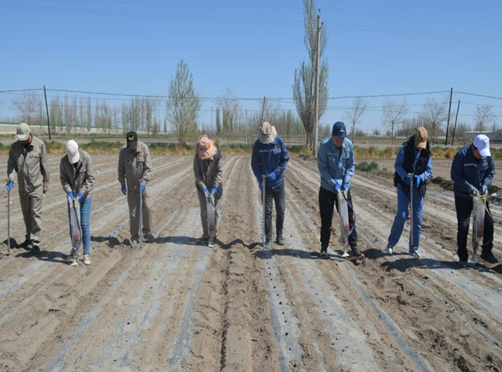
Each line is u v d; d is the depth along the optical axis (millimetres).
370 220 10438
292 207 12305
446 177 21531
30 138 7223
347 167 7246
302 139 73125
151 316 5168
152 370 4082
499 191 15023
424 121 70375
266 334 4797
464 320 5148
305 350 4473
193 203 12758
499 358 4266
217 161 7969
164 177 19484
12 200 12070
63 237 8523
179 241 8438
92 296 5738
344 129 6906
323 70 46312
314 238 8797
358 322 5102
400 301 5676
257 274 6539
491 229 6996
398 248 7965
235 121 71500
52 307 5316
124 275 6531
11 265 6816
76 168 6836
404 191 7293
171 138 71562
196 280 6359
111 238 8391
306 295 5859
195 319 5090
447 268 6902
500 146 55250
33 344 4453
